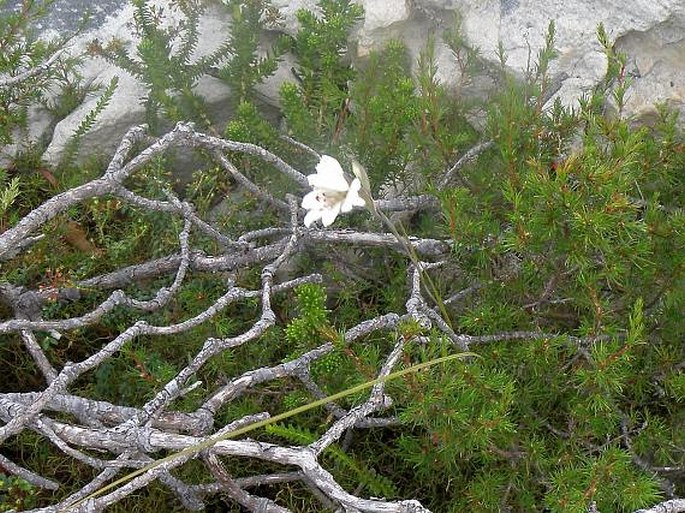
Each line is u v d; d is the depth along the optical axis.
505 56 4.52
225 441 3.12
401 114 4.30
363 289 4.61
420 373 3.18
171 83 4.80
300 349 3.77
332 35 4.59
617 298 4.03
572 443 3.56
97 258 4.62
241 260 4.32
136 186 5.12
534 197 3.50
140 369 4.09
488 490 3.48
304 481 3.83
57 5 5.34
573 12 4.41
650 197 4.02
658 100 4.42
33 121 5.25
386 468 4.15
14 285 4.44
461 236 3.76
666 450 3.59
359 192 3.24
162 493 3.99
